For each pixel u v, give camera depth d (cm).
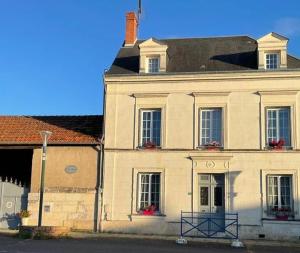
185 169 2092
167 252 1465
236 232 1972
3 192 2156
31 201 2128
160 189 2094
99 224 2086
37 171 2152
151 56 2228
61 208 2111
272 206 2025
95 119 2356
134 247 1567
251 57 2205
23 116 2436
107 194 2114
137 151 2131
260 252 1576
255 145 2064
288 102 2067
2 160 2289
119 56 2358
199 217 2052
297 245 1797
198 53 2295
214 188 2075
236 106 2105
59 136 2191
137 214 2080
